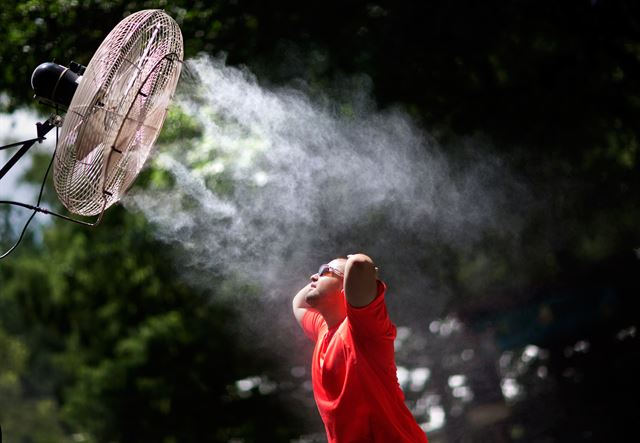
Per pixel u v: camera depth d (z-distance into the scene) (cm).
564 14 3189
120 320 5606
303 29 3145
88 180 1253
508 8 3088
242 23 2961
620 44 3500
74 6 2656
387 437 1106
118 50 1198
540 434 4894
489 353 5094
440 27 3070
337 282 1173
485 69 3388
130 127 1264
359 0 3130
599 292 5059
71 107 1190
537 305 5031
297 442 5262
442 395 5259
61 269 5734
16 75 2706
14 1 2675
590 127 3941
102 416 5553
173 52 1313
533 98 3584
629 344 4956
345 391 1093
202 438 5184
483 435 4959
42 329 9238
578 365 5062
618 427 4650
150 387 5166
